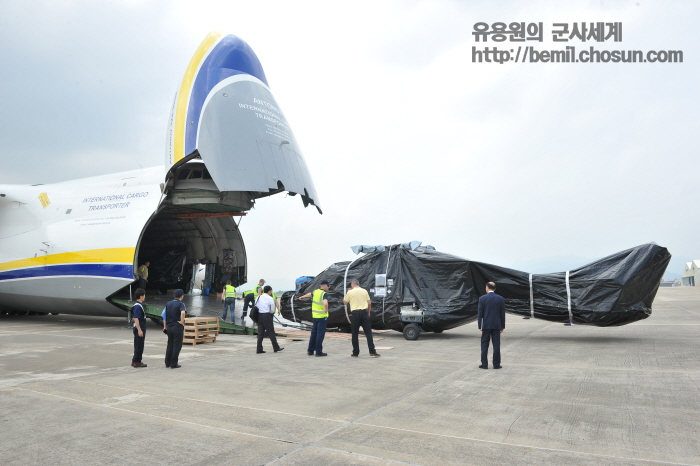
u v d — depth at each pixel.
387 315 14.55
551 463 4.25
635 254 13.09
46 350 11.90
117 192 20.02
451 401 6.48
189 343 13.34
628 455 4.42
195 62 17.19
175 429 5.30
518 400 6.48
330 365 9.61
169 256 24.48
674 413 5.73
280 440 4.93
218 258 25.02
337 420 5.63
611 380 7.69
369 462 4.31
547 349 11.53
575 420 5.50
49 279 19.11
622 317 12.95
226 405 6.35
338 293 15.68
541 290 13.53
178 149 16.31
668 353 10.47
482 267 14.09
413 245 15.21
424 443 4.80
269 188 15.94
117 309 18.83
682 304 30.42
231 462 4.33
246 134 16.30
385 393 7.00
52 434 5.14
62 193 21.59
